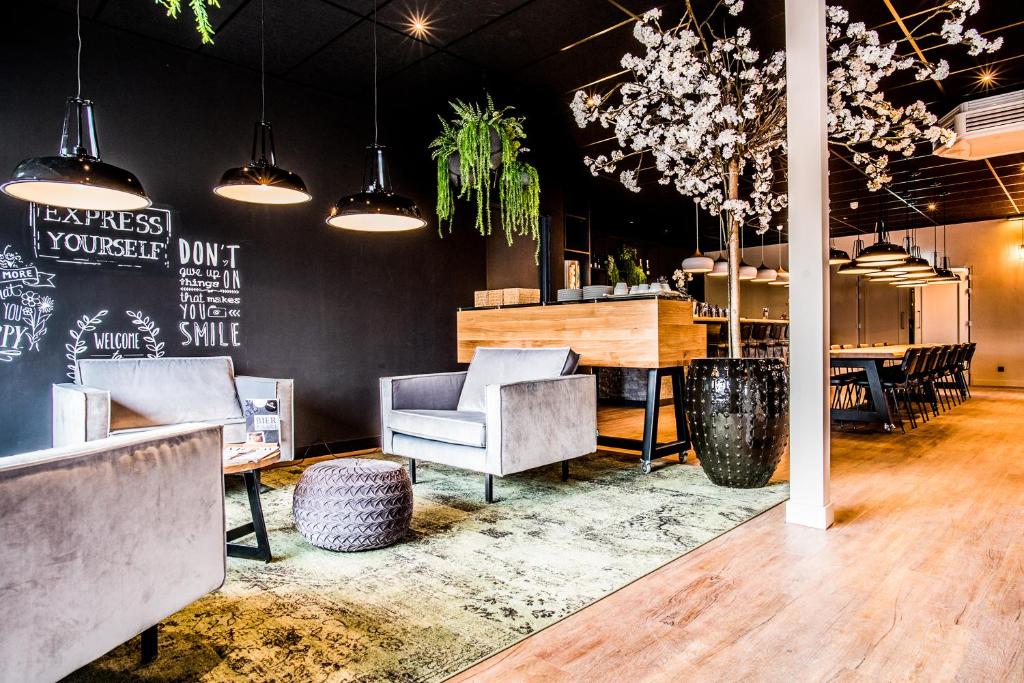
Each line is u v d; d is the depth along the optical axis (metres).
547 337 4.58
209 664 1.64
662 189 7.82
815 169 2.79
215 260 4.10
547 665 1.63
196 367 3.77
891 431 5.56
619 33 3.90
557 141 5.98
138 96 3.79
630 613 1.93
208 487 1.68
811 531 2.72
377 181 3.15
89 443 1.39
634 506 3.15
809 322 2.80
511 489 3.54
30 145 3.38
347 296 4.81
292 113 4.53
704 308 8.41
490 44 4.02
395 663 1.64
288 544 2.63
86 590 1.30
